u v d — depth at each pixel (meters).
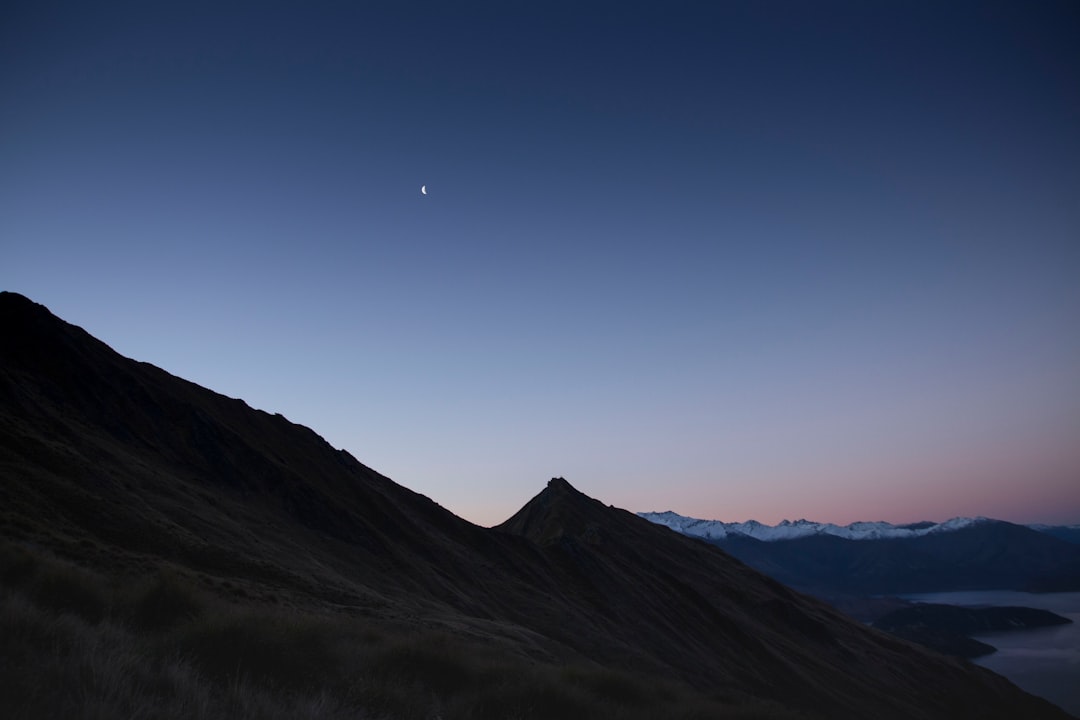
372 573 62.19
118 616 15.24
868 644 139.25
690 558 150.12
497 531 101.12
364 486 87.31
